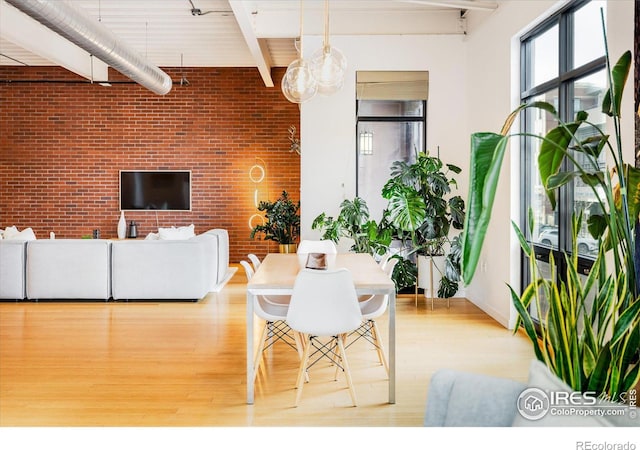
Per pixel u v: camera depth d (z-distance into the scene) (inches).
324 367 163.6
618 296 86.1
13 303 255.1
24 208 389.1
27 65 384.5
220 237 313.9
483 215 56.5
